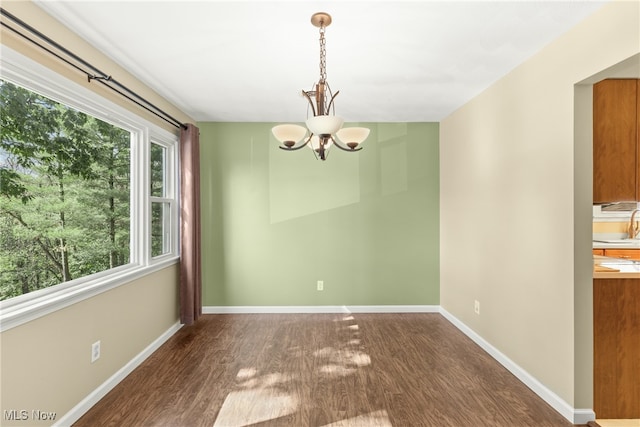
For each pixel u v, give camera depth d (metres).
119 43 2.11
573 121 1.94
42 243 1.86
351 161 3.95
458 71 2.54
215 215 3.93
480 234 3.00
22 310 1.59
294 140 1.91
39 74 1.69
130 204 2.71
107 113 2.30
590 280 1.95
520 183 2.42
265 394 2.20
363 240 3.97
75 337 1.95
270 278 3.95
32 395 1.67
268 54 2.26
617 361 2.00
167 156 3.39
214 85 2.80
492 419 1.95
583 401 1.93
